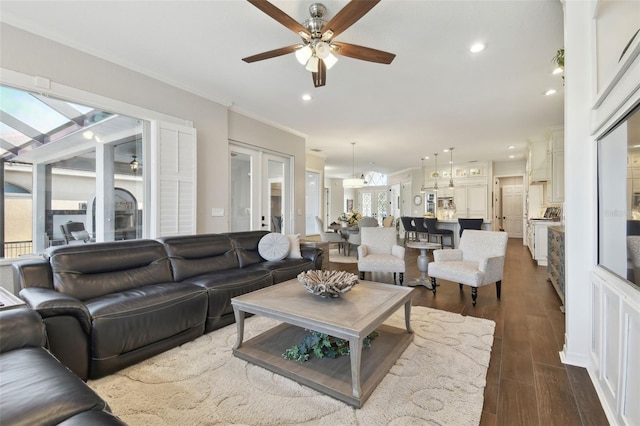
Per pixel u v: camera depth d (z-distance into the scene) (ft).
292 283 8.56
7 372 3.51
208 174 13.12
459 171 31.58
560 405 5.37
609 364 5.32
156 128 10.85
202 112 12.83
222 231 13.73
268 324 9.18
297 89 12.46
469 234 13.12
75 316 5.79
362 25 8.01
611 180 5.56
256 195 16.67
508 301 11.53
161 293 7.46
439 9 7.38
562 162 17.04
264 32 8.45
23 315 4.50
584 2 6.62
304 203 19.95
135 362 6.67
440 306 10.93
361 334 5.26
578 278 6.73
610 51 6.05
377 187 43.27
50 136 9.39
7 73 7.80
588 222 6.62
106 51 9.48
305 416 4.96
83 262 7.66
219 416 4.96
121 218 11.06
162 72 10.93
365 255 14.48
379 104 14.11
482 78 11.26
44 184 9.37
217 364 6.68
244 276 9.66
